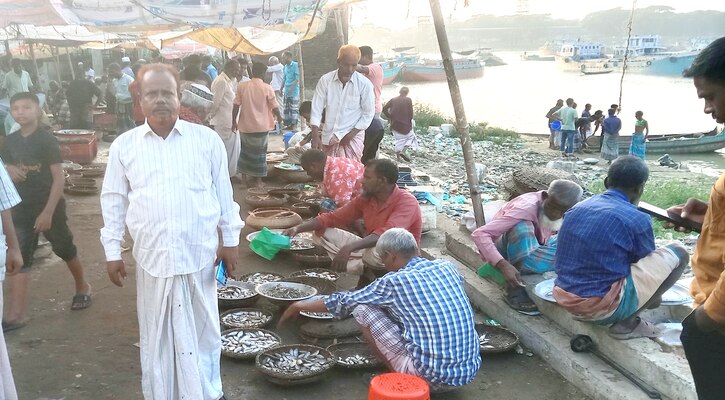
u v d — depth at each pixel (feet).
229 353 13.97
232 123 28.99
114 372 13.58
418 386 10.82
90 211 26.27
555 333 14.82
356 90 24.04
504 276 15.66
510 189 20.34
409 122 49.21
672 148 69.92
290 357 13.79
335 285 17.61
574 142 66.54
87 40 42.60
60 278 18.80
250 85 28.76
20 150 15.02
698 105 123.13
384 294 12.66
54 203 15.11
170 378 10.82
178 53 68.80
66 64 87.04
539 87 170.91
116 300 17.28
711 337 7.80
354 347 14.58
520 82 194.39
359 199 17.56
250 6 15.56
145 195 10.30
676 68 227.61
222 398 12.19
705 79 7.20
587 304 12.96
